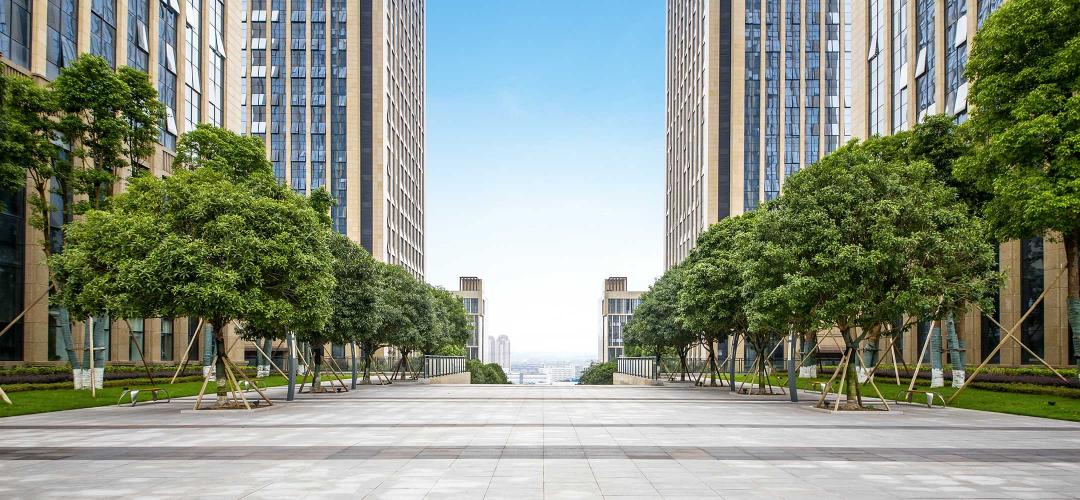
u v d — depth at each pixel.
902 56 49.28
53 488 10.06
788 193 24.86
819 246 22.95
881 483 10.52
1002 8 24.33
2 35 32.72
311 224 24.80
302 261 22.92
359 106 96.38
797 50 95.75
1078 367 25.78
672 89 128.50
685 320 36.22
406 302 51.06
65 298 24.50
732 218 38.53
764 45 95.75
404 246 115.12
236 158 35.97
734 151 93.62
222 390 24.61
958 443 15.20
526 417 21.39
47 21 35.78
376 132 96.50
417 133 131.88
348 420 20.22
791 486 10.24
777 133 94.44
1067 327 33.34
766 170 93.88
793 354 29.08
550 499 9.31
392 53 105.00
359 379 55.50
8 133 26.22
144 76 31.62
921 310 22.58
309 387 40.78
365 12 97.88
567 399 31.16
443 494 9.62
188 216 22.05
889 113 50.97
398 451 13.71
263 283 23.14
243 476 10.95
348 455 13.16
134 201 23.78
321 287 24.50
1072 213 21.36
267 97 95.94
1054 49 23.06
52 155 29.12
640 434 16.75
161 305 21.84
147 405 25.81
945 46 43.44
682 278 41.03
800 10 96.25
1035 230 23.22
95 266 23.45
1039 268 35.47
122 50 42.28
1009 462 12.57
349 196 94.25
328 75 96.31
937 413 23.47
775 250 23.62
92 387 27.70
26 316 34.41
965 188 30.28
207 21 54.56
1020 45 23.80
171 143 48.00
